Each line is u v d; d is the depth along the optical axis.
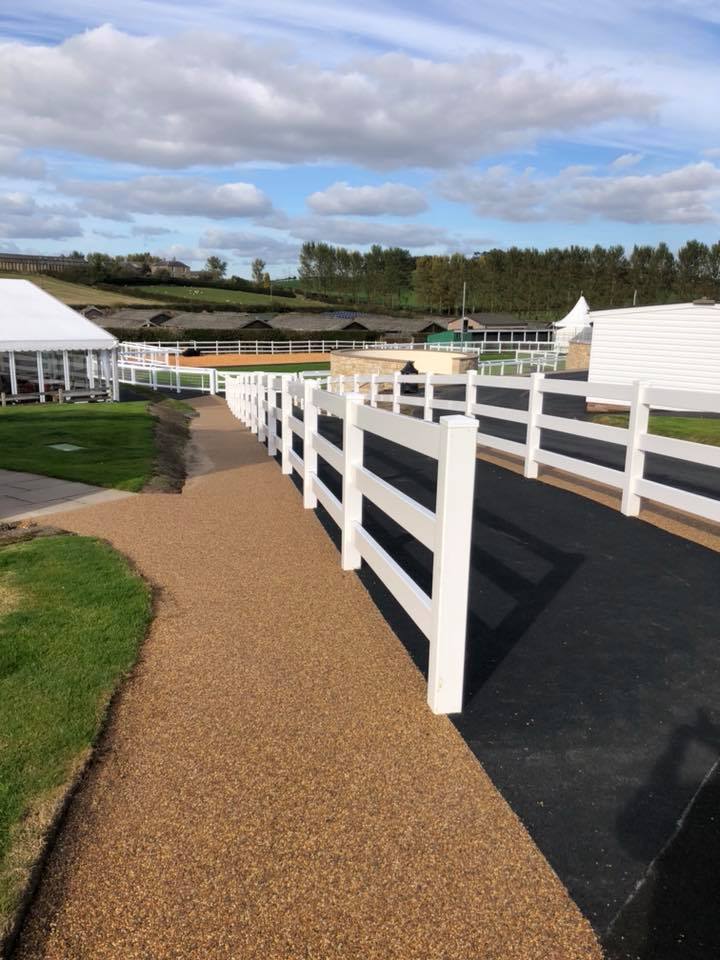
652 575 5.15
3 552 5.80
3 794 2.66
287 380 9.57
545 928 2.10
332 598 4.79
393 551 5.76
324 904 2.19
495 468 10.04
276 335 73.88
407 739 3.08
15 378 25.00
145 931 2.10
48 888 2.25
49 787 2.71
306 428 7.38
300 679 3.63
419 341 84.44
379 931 2.09
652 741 3.07
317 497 7.15
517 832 2.50
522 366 51.22
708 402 6.00
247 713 3.30
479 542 6.03
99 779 2.79
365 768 2.88
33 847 2.39
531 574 5.20
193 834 2.49
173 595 4.87
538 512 7.11
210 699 3.43
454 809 2.62
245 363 56.59
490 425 16.69
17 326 25.16
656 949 2.02
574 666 3.76
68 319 26.98
